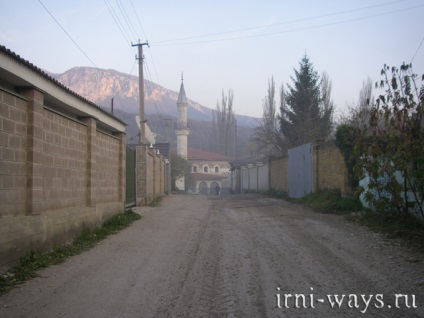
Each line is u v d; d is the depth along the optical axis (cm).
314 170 2017
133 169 1933
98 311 499
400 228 998
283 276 650
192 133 11325
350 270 679
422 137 955
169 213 1631
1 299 544
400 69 1006
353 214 1332
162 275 666
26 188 736
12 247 675
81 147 1053
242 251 848
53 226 846
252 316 481
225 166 8669
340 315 484
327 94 3881
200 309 506
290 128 3775
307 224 1214
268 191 3191
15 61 672
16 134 702
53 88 841
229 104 8788
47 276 660
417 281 609
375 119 1080
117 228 1195
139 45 2839
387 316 480
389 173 1017
